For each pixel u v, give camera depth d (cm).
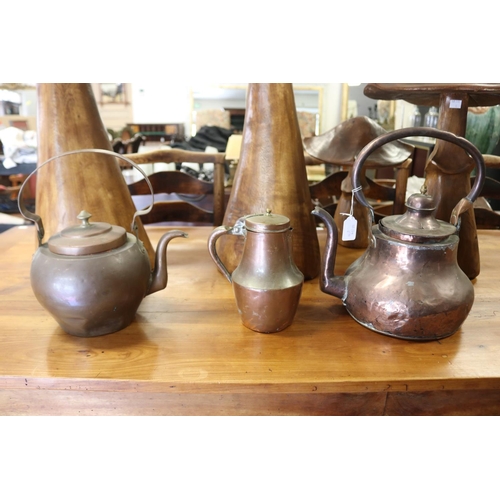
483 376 54
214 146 383
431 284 58
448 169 75
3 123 355
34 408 56
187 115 488
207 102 480
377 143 59
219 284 80
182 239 107
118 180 78
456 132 74
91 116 75
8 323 65
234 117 479
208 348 60
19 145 255
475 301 73
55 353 58
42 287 56
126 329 64
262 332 64
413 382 53
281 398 57
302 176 78
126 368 55
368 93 81
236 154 273
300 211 78
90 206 74
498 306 72
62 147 72
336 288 66
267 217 61
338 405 57
